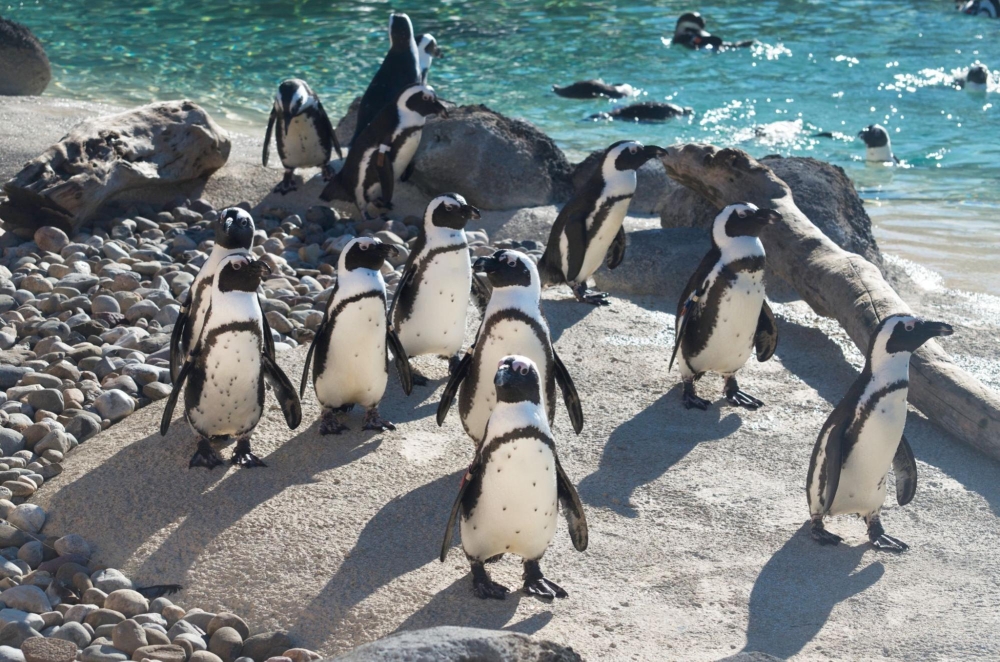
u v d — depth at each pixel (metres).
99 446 6.38
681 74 19.14
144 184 10.95
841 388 7.35
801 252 8.53
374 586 4.98
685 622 4.73
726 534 5.48
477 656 3.75
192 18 22.62
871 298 7.70
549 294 9.27
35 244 10.00
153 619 4.78
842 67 19.69
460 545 5.34
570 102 17.36
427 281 7.01
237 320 5.76
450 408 6.98
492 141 11.75
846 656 4.48
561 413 6.88
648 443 6.48
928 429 6.71
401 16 12.89
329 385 6.38
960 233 11.23
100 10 23.12
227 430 6.05
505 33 21.81
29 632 4.64
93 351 7.78
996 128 16.08
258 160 13.33
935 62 20.00
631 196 8.57
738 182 9.52
